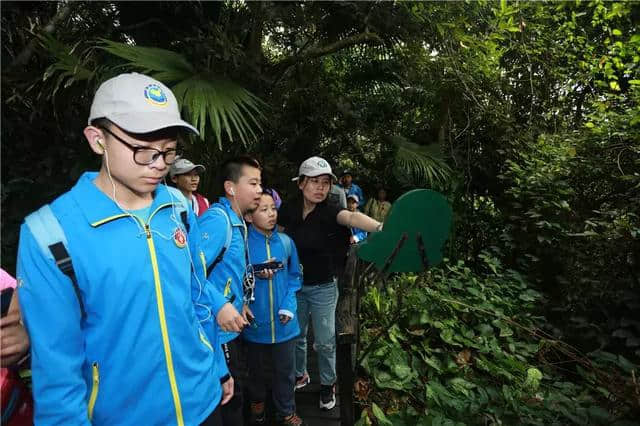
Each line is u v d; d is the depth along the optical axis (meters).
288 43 5.26
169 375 0.98
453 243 5.48
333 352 2.36
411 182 5.81
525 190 4.54
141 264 0.93
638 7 2.91
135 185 0.91
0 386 0.92
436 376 2.85
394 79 6.33
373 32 5.16
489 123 5.37
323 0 4.64
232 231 1.62
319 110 5.85
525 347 3.20
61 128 3.38
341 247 2.19
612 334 3.14
